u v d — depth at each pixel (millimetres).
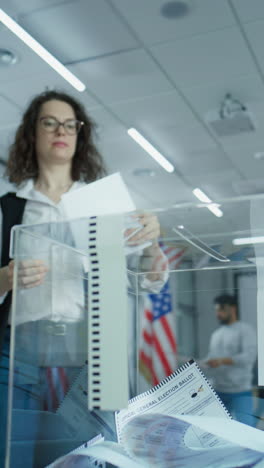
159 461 517
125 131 4770
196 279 529
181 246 540
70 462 541
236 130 4562
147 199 6668
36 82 3941
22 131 1435
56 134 1322
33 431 547
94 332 536
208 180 5969
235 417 530
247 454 491
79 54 3594
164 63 3723
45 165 1312
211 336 519
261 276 505
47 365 558
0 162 4895
